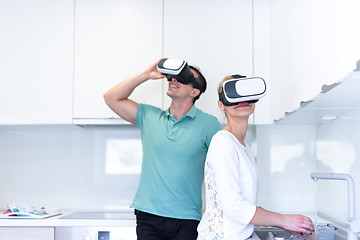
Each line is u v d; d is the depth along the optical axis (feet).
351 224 4.96
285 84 6.95
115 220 7.79
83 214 8.87
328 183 8.13
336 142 7.62
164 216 6.85
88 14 8.71
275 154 9.29
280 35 7.39
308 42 5.23
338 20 3.89
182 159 6.98
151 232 6.91
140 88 8.54
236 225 5.03
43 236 7.79
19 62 8.70
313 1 4.94
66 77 8.64
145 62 8.59
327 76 4.31
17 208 8.39
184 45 8.57
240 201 4.85
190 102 7.39
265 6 8.59
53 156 9.69
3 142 9.73
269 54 8.54
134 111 7.69
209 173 5.27
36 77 8.67
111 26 8.66
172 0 8.65
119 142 9.67
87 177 9.64
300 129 9.30
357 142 6.34
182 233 6.84
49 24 8.73
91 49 8.66
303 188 9.23
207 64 8.54
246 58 8.54
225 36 8.57
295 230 4.95
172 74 6.92
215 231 5.13
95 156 9.66
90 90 8.61
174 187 6.92
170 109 7.49
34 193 9.65
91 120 8.59
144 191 7.11
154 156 7.12
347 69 3.62
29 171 9.68
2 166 9.70
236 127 5.38
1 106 8.66
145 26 8.64
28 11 8.77
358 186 6.34
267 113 8.52
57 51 8.69
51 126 9.73
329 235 6.60
